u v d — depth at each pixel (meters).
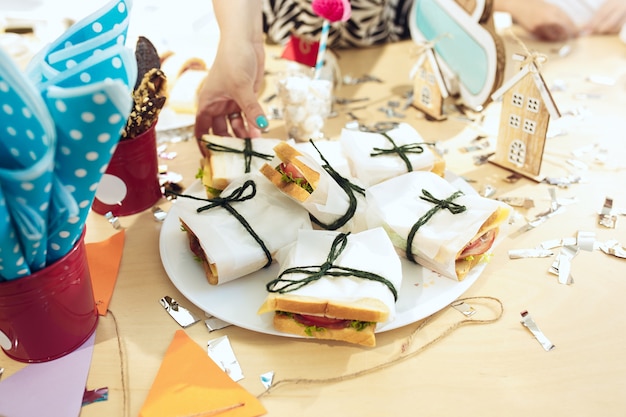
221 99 1.08
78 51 0.67
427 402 0.66
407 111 1.27
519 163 1.05
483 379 0.68
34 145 0.54
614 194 1.00
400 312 0.76
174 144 1.18
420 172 0.92
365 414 0.64
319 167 0.86
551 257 0.87
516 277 0.84
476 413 0.64
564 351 0.72
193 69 1.30
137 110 0.88
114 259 0.88
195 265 0.85
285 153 0.86
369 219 0.87
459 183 1.00
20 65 1.36
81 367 0.70
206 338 0.75
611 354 0.71
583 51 1.46
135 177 0.94
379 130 1.18
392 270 0.76
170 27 1.57
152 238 0.93
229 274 0.79
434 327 0.76
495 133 1.19
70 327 0.71
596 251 0.88
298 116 1.11
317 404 0.66
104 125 0.55
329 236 0.81
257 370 0.70
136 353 0.73
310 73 1.27
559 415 0.64
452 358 0.71
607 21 1.54
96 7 1.65
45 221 0.60
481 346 0.73
